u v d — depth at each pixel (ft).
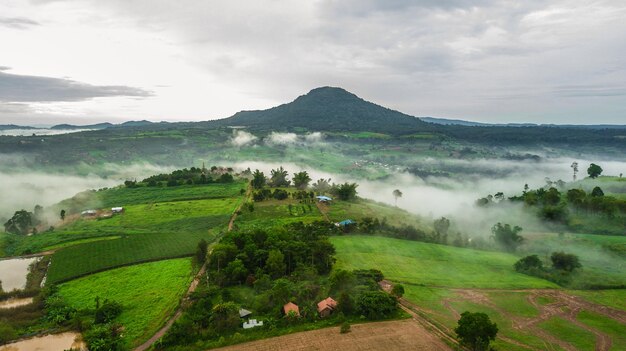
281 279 349.41
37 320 304.50
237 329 277.64
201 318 283.18
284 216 627.05
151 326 289.94
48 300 336.90
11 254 485.97
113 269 408.67
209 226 577.43
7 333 276.82
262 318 294.05
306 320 290.35
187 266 412.77
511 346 263.90
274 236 427.33
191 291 348.79
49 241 518.37
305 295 323.57
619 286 371.15
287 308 297.12
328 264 396.37
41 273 410.11
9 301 344.69
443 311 316.19
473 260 460.96
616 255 465.06
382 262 431.02
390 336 271.08
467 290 361.92
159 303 327.06
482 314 256.32
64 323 297.33
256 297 320.29
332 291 334.85
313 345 258.98
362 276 372.79
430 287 365.61
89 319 299.58
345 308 301.22
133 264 421.18
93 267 410.52
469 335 248.93
